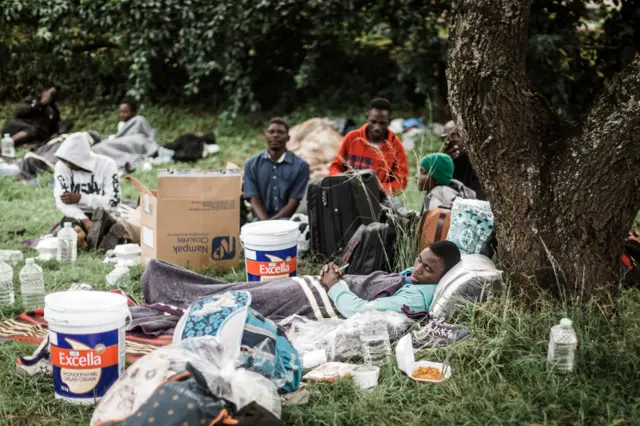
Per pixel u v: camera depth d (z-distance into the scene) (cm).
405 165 755
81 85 1523
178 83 1509
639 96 423
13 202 918
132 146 1159
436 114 1334
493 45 430
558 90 1058
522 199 449
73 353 375
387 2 1323
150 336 473
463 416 361
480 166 460
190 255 639
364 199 647
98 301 387
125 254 661
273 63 1453
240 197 691
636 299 511
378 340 430
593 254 446
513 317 439
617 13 870
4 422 367
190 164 1198
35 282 549
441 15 1377
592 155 435
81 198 725
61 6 1436
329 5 1336
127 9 1388
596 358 406
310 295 491
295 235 557
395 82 1388
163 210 628
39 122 1271
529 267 452
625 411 366
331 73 1445
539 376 393
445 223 565
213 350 332
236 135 1376
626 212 445
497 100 438
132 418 302
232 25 1364
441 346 429
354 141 757
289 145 1165
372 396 378
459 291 457
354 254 589
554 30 1042
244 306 364
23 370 412
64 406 380
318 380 398
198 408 299
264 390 319
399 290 487
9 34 1520
